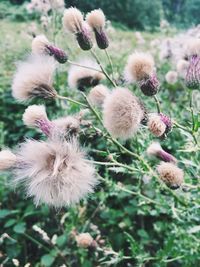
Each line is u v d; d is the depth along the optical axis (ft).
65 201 0.38
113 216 0.73
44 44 0.50
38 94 0.46
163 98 0.90
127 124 0.37
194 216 0.51
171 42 0.87
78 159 0.38
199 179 0.48
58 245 0.67
